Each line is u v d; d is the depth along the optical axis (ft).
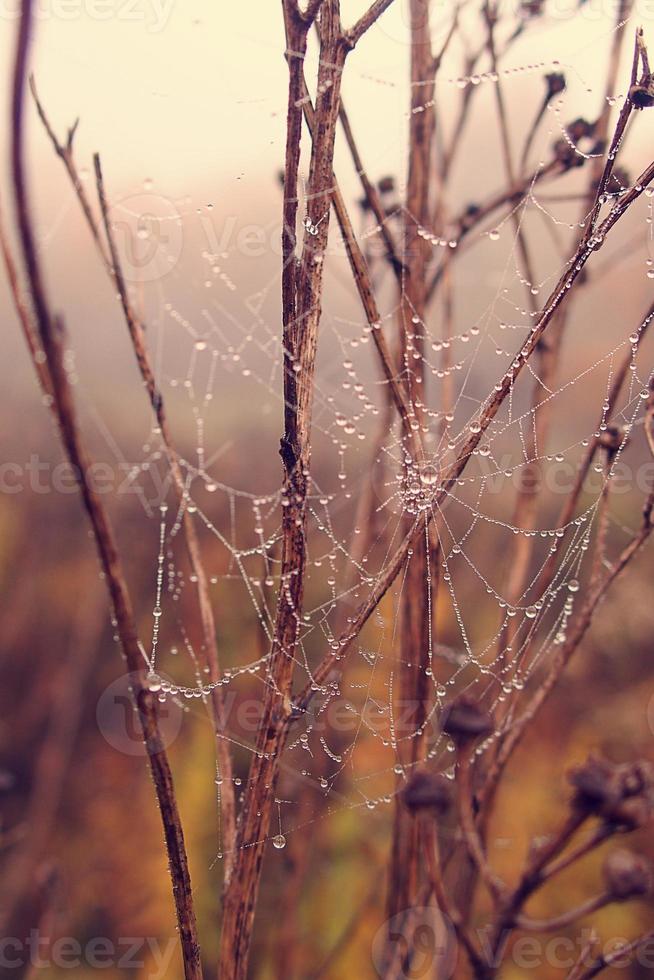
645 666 2.87
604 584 1.18
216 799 2.58
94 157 1.12
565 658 1.20
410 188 1.40
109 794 2.79
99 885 2.49
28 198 0.93
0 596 3.13
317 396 2.46
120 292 1.15
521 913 1.01
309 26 1.04
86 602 3.04
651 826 2.46
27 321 1.00
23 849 2.50
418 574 1.34
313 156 1.10
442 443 1.46
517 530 1.43
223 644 2.74
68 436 0.98
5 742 2.84
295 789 1.58
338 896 2.11
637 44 1.10
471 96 1.47
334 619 2.07
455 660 1.88
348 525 2.64
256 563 2.61
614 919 2.28
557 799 2.56
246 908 1.10
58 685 2.91
